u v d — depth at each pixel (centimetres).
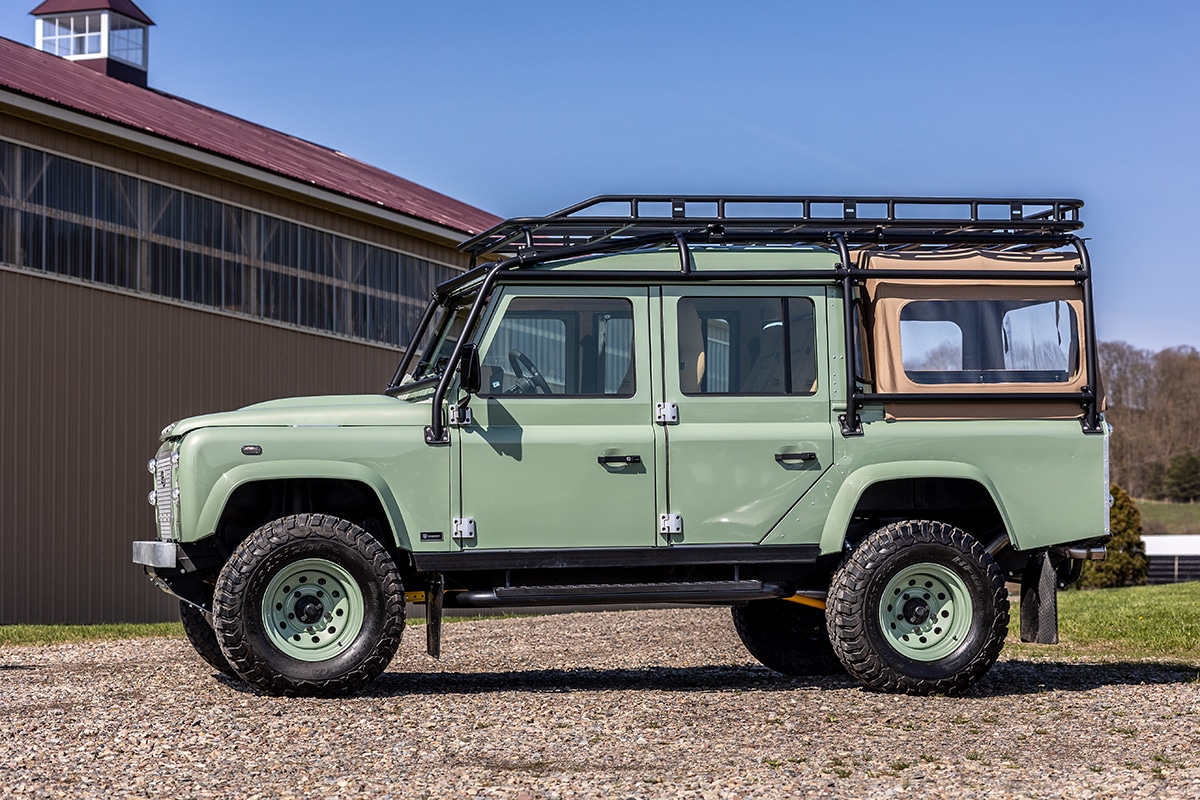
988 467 711
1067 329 727
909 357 713
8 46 1812
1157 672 813
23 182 1437
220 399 1703
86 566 1509
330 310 1902
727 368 711
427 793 461
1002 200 743
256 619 659
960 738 567
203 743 550
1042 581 714
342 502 720
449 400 689
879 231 737
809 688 729
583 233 760
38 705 669
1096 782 479
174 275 1636
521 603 690
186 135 1653
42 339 1459
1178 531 8106
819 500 703
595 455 693
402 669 861
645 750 538
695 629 1191
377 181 2236
